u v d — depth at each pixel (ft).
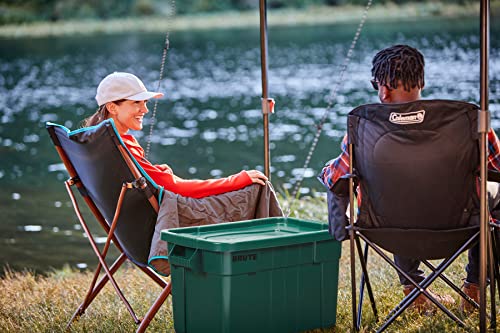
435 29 176.55
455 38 157.17
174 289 17.49
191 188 19.22
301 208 36.27
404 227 16.66
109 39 204.23
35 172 58.65
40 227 40.83
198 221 18.93
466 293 18.78
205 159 63.57
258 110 92.22
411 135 16.10
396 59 17.20
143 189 18.25
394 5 220.23
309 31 195.83
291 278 17.16
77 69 147.43
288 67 135.54
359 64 132.67
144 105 20.31
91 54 173.06
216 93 109.81
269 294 16.89
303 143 68.33
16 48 190.90
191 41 192.34
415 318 18.63
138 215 18.69
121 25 231.30
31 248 36.65
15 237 38.75
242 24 223.71
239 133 76.23
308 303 17.52
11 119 91.35
